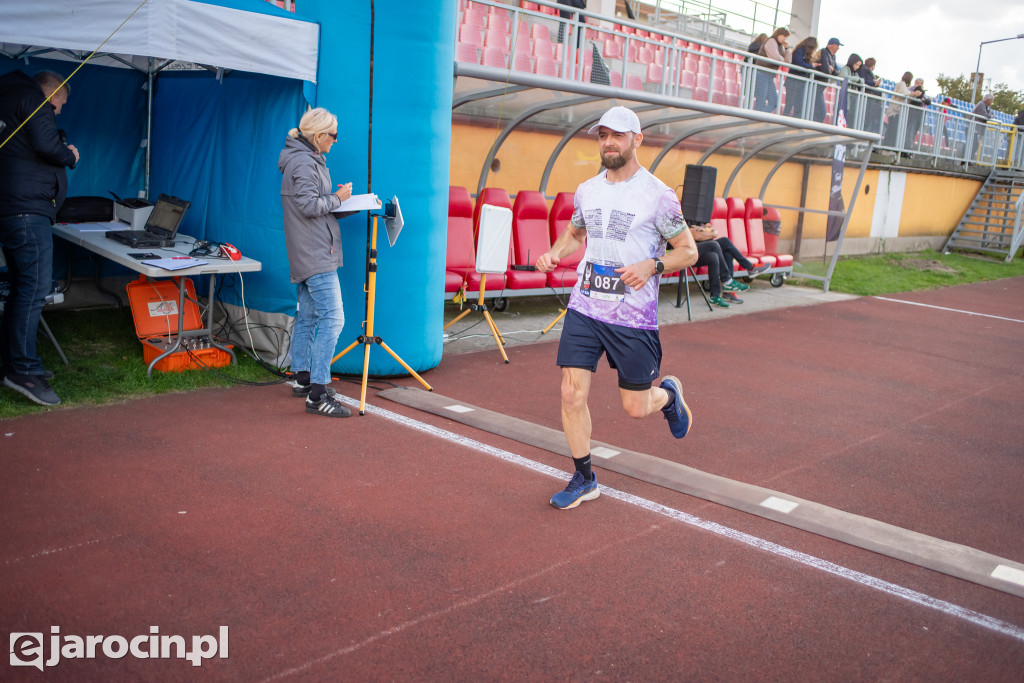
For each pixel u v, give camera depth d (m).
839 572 3.29
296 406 4.94
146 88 6.73
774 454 4.77
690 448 4.77
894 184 16.97
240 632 2.59
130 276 6.89
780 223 12.34
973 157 19.75
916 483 4.45
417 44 5.20
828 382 6.66
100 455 3.93
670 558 3.32
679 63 10.74
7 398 4.54
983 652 2.77
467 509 3.65
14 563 2.90
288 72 5.02
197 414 4.64
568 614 2.84
